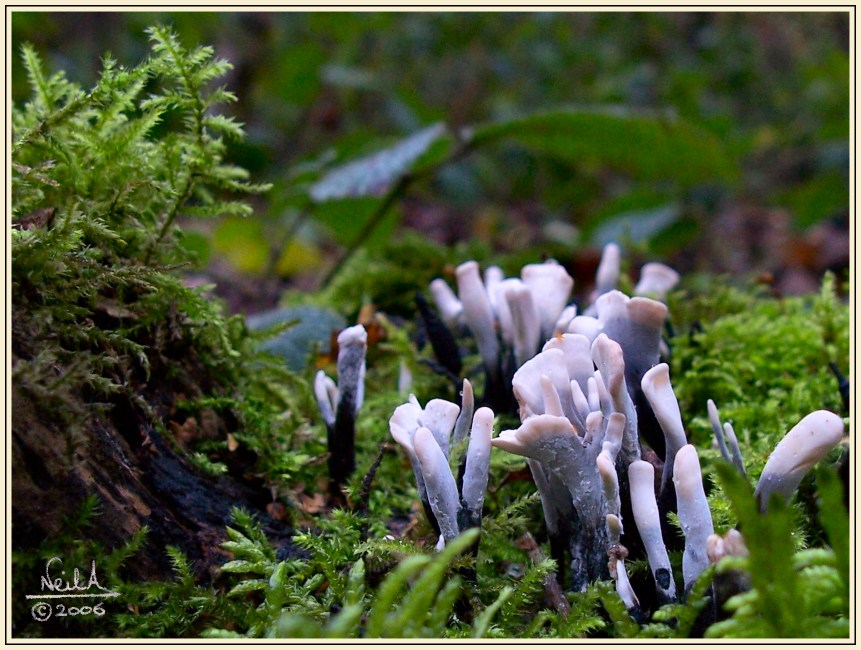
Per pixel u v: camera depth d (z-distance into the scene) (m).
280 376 0.51
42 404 0.42
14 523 0.42
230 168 0.50
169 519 0.45
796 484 0.42
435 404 0.43
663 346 0.53
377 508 0.48
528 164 1.61
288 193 0.84
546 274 0.50
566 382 0.43
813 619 0.40
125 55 1.38
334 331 0.58
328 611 0.43
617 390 0.42
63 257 0.44
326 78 1.30
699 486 0.41
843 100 1.55
